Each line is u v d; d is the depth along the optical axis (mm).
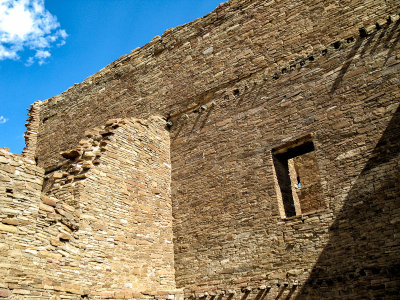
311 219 12742
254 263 13359
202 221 15188
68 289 10781
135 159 15508
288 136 14195
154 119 17234
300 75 14695
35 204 10773
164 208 15953
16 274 9602
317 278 11992
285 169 15016
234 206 14562
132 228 14234
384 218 11438
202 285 14234
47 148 23016
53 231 11164
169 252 15320
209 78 17172
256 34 16422
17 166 10625
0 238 9602
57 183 13727
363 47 13586
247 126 15367
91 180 13445
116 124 15305
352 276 11414
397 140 11938
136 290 13375
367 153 12367
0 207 9867
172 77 18453
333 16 14680
